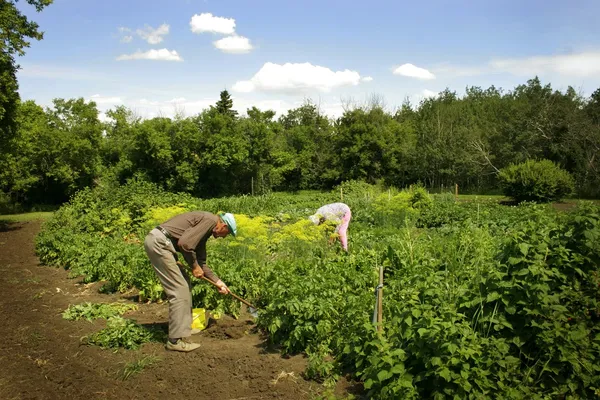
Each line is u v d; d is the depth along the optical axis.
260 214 18.50
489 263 5.41
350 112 41.28
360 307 5.71
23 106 26.41
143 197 16.66
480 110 46.19
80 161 32.22
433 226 16.80
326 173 42.00
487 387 4.34
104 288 8.91
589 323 4.76
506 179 27.28
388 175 41.06
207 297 7.17
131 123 38.31
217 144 34.91
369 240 12.08
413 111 52.19
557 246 5.07
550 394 4.41
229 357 5.88
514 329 4.75
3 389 5.11
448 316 4.59
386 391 4.40
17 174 28.92
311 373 5.30
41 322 7.21
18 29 18.62
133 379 5.37
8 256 13.27
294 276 6.67
